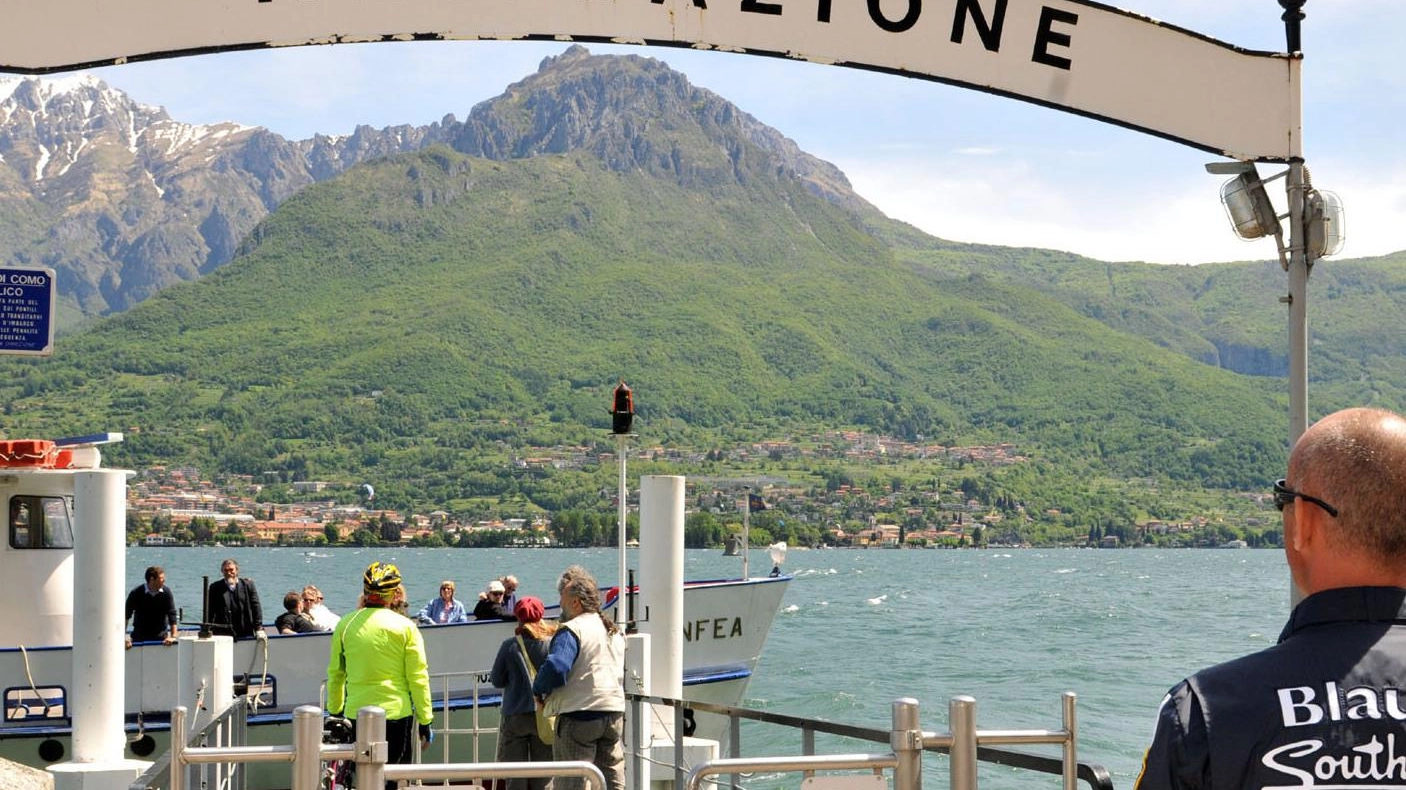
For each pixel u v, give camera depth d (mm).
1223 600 123125
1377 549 3133
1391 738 2949
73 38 8133
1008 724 42781
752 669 20281
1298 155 9031
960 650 71438
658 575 15305
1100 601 121062
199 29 8227
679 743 9758
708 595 19859
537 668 11414
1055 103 8930
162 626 17047
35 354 9695
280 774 17344
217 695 14297
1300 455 3291
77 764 13703
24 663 16266
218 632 17484
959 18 8812
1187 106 9039
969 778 5863
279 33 8273
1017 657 67438
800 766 5805
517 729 11406
